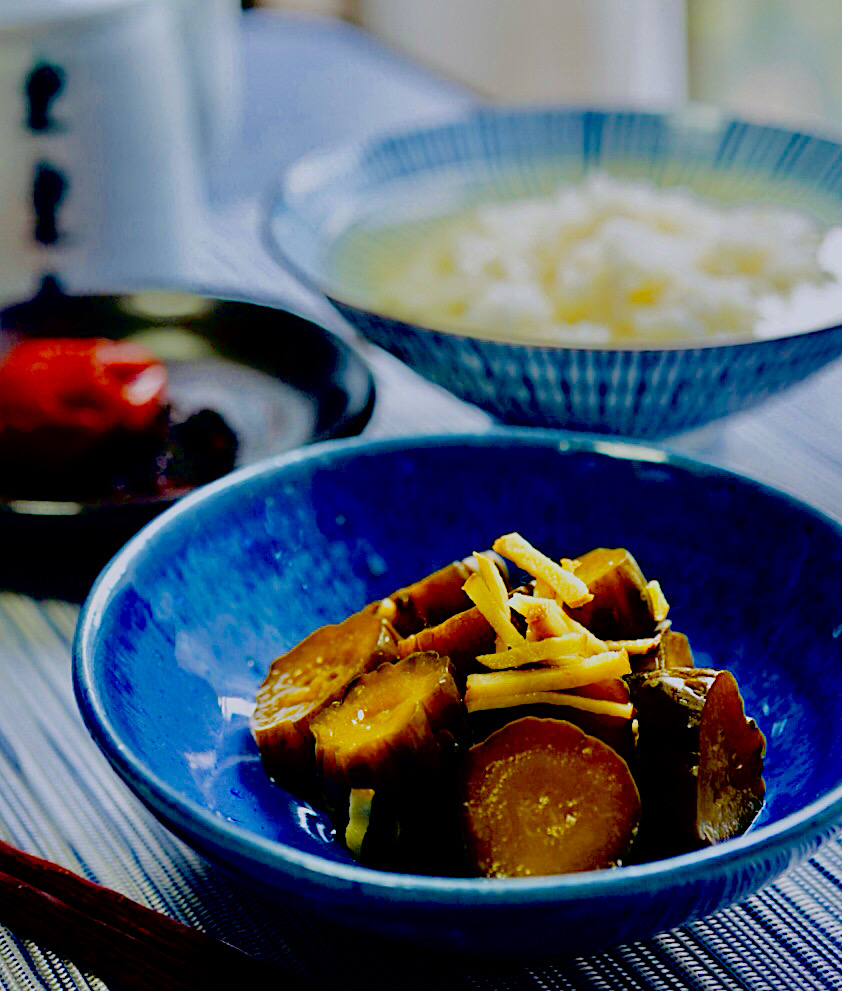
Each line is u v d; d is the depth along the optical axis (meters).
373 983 0.38
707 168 0.63
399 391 0.57
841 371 0.57
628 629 0.40
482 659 0.38
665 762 0.37
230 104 0.79
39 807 0.42
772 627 0.42
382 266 0.57
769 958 0.38
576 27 1.15
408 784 0.37
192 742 0.40
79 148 0.58
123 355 0.53
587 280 0.53
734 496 0.43
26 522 0.46
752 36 1.04
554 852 0.37
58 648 0.47
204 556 0.43
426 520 0.45
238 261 0.69
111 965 0.38
